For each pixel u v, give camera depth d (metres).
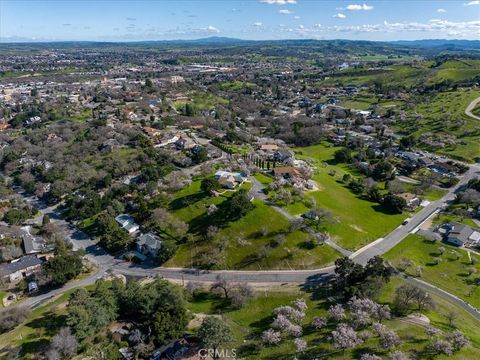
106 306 96.50
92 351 87.38
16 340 92.31
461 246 130.12
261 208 139.62
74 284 119.88
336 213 143.75
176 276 120.69
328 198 155.75
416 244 131.25
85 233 153.88
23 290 118.06
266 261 121.06
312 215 135.00
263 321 94.88
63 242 140.50
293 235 127.88
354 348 78.25
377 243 131.00
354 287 95.25
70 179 191.38
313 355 78.50
